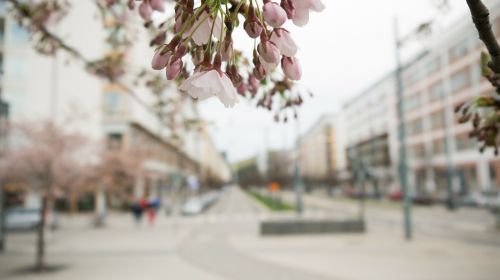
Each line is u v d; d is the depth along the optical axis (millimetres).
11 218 20609
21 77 30812
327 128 96812
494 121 1917
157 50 1152
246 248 13758
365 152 65625
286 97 2000
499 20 23172
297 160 28094
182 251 13289
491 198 31031
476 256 11305
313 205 40688
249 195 79688
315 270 9828
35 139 13133
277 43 1147
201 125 4883
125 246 14672
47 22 4344
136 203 23812
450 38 39438
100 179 21719
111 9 3984
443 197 38938
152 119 41031
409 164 50188
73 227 22469
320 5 1111
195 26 1133
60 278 9367
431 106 44156
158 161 44219
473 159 36844
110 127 31719
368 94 64750
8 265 11109
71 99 28438
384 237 15867
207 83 1067
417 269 9680
